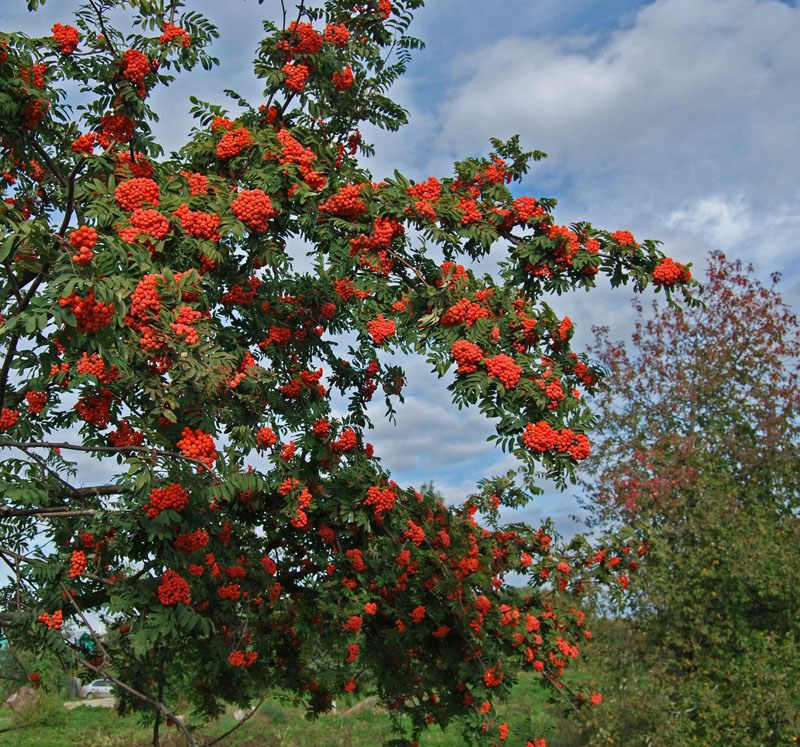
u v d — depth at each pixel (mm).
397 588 6039
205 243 3730
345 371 6379
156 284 3287
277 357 5723
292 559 6258
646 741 8250
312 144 4645
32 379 4645
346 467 5656
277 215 4207
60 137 5113
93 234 2473
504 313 4180
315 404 5680
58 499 4383
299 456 5480
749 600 9633
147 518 3861
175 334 3295
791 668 8453
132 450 3398
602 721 8375
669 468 9977
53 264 2654
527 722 7160
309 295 6059
